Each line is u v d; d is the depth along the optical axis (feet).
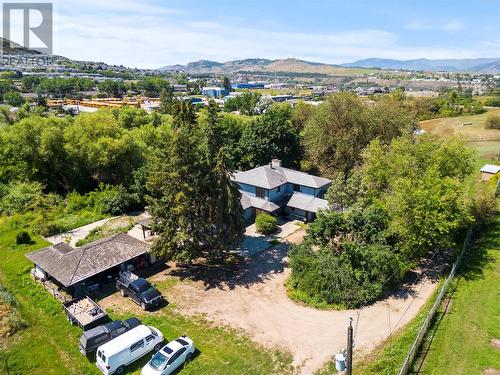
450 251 127.95
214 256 120.57
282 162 215.92
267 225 146.30
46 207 168.66
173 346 79.77
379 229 114.83
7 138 184.14
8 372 78.13
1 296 101.55
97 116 202.80
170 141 114.01
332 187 135.03
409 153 138.62
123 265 117.29
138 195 176.24
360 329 90.43
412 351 77.10
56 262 107.45
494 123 325.62
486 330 86.07
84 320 91.45
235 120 248.93
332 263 104.53
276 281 113.60
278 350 84.23
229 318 95.86
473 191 181.98
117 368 78.13
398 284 109.60
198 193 115.44
